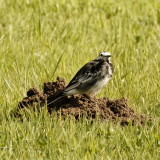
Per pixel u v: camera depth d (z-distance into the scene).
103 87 14.93
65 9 23.61
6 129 12.01
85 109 13.02
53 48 18.08
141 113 13.61
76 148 11.28
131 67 16.58
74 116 12.88
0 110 13.23
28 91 13.78
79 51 17.98
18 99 13.99
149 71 16.45
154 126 12.61
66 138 11.67
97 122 12.49
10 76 15.26
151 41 19.86
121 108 13.16
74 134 11.95
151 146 11.66
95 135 11.92
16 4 23.59
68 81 15.47
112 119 12.90
